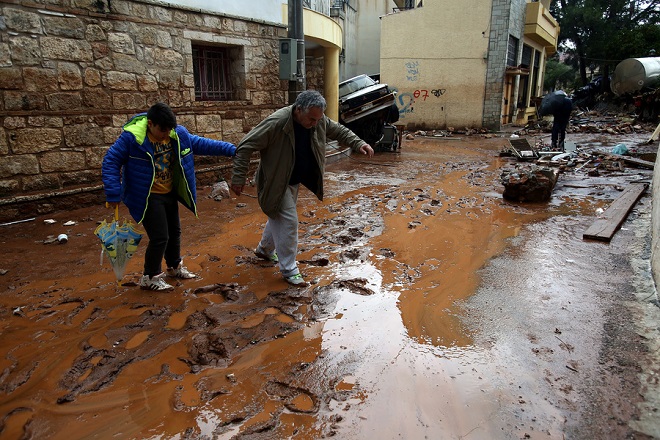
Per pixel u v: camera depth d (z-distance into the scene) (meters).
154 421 2.46
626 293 3.93
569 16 34.53
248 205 7.27
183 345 3.20
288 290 4.08
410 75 22.19
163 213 3.86
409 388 2.71
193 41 8.04
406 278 4.37
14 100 5.83
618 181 8.80
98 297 3.93
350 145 4.16
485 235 5.65
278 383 2.78
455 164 11.73
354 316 3.61
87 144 6.68
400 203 7.39
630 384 2.70
